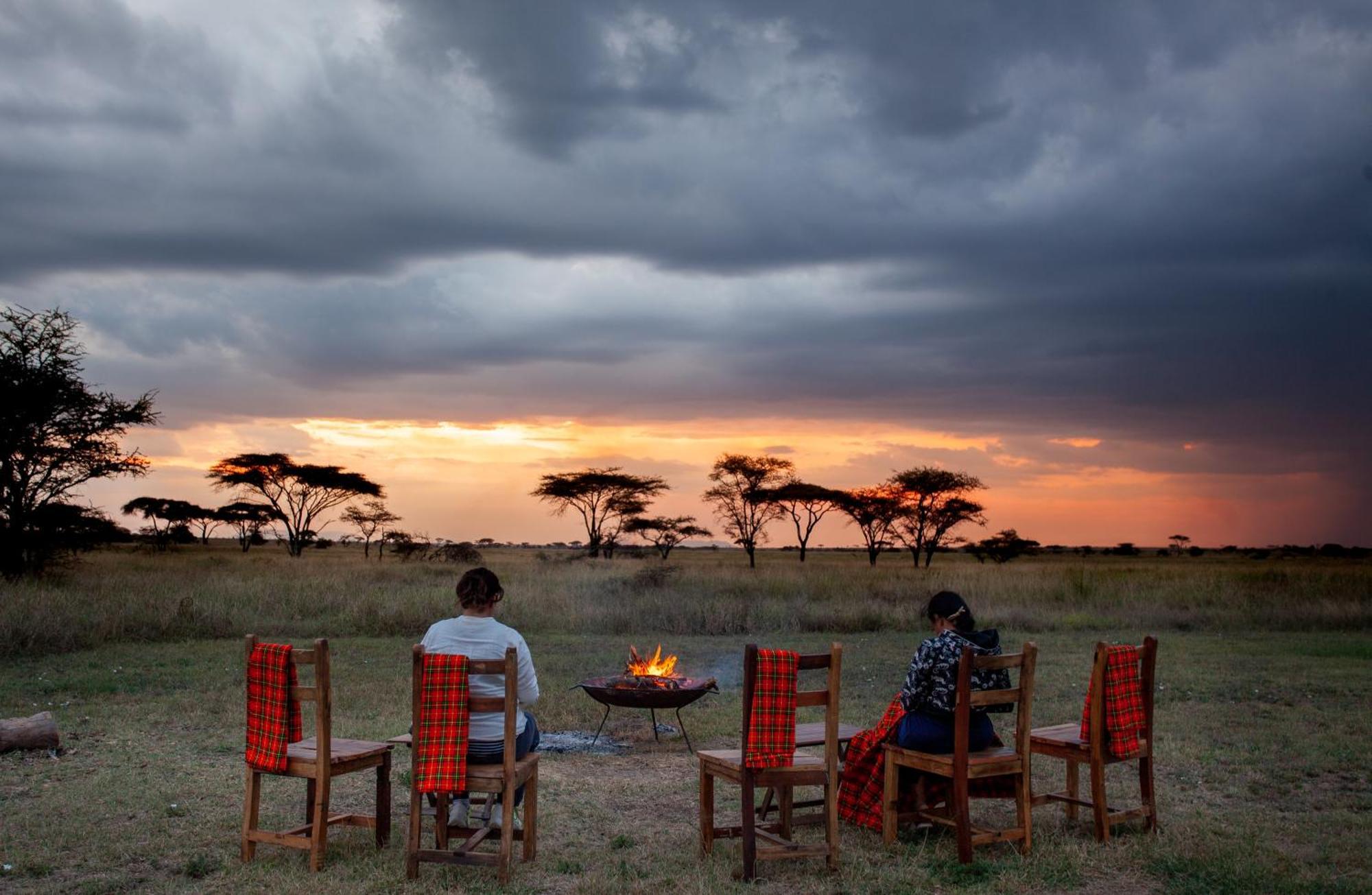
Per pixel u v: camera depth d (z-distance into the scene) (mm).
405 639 16812
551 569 33562
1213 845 5816
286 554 59875
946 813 6230
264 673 5582
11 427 25188
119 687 11672
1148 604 21594
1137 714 6141
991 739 6020
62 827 6168
